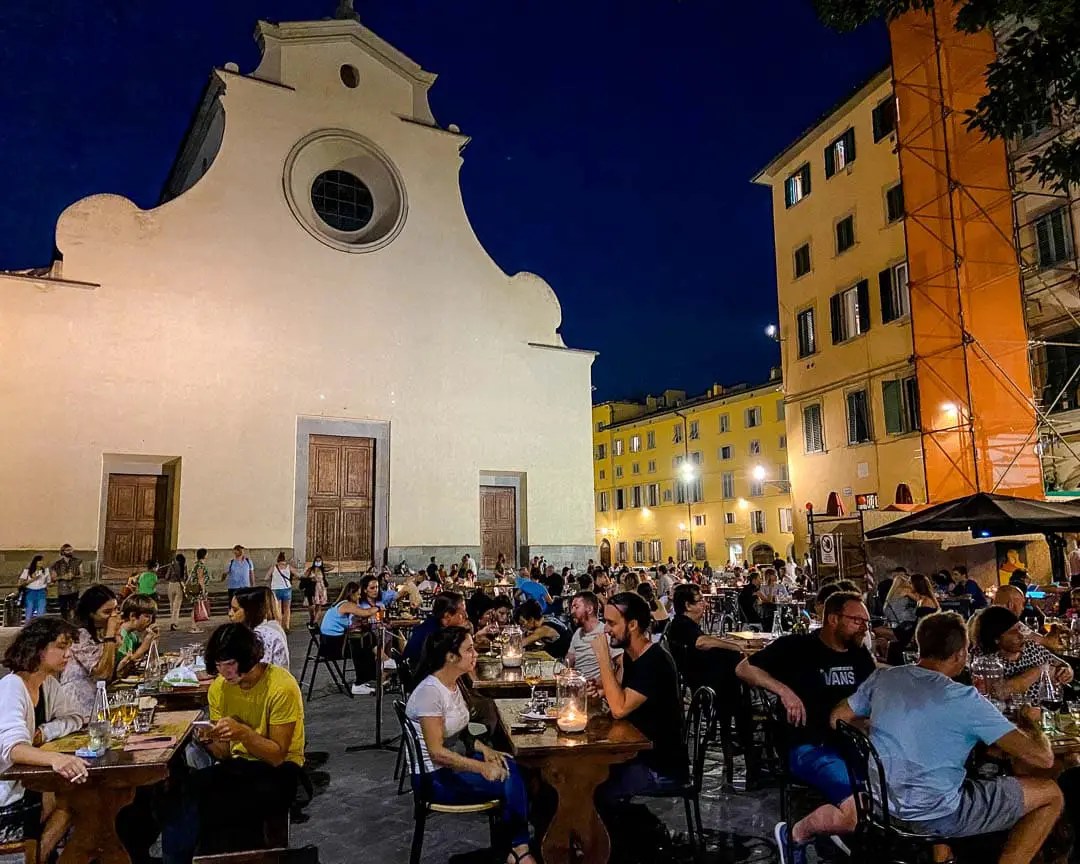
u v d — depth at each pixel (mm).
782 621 11430
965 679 5617
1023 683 5156
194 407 19625
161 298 19641
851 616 4688
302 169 22203
